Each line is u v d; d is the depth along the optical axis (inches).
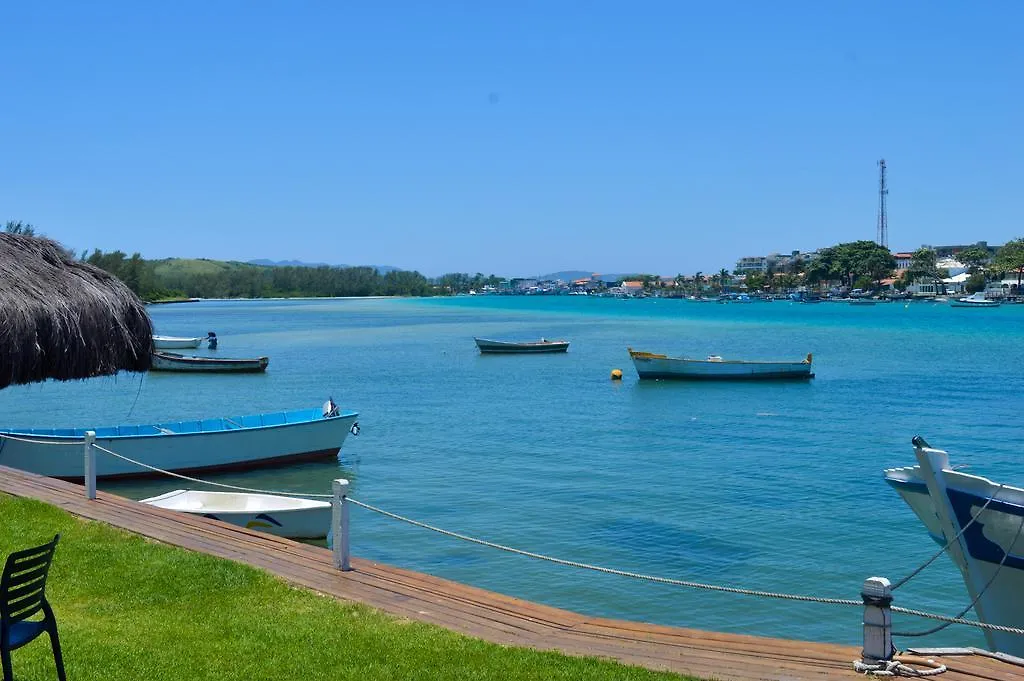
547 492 1174.3
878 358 3319.4
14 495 729.6
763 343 4165.8
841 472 1300.4
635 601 768.9
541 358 3454.7
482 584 809.5
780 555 898.1
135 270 7150.6
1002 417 1856.5
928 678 353.7
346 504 528.4
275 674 370.9
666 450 1491.1
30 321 343.3
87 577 510.0
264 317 7598.4
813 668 369.4
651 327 5753.0
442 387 2474.2
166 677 366.0
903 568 858.8
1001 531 539.8
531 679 362.3
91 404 2153.1
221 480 1272.1
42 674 361.7
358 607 458.3
